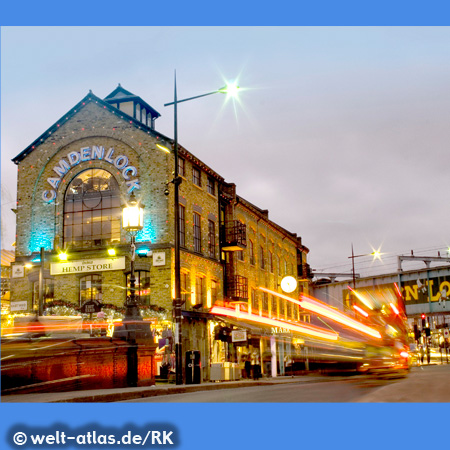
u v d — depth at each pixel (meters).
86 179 31.12
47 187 31.52
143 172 30.05
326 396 13.55
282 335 43.94
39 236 31.09
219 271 35.66
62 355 15.68
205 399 13.98
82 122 31.53
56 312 29.27
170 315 28.25
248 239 41.19
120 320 28.23
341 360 28.97
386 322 27.64
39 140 32.03
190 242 31.73
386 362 26.69
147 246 29.05
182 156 31.39
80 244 30.53
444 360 68.69
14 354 14.61
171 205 29.53
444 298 59.22
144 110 34.56
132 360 18.39
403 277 63.09
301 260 55.84
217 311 34.06
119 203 30.23
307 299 55.34
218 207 36.25
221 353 34.31
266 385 23.58
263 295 43.75
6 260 38.34
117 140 30.77
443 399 12.10
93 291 29.75
